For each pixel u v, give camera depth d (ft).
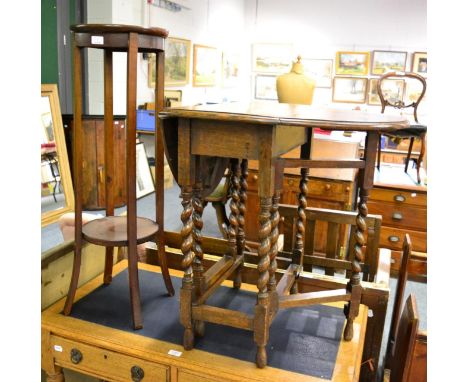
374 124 4.41
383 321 6.45
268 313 4.82
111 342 5.37
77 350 5.55
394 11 26.45
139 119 18.22
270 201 4.52
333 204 11.71
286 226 7.97
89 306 6.15
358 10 27.02
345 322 5.94
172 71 21.76
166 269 6.42
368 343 6.60
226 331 5.65
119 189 16.31
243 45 29.84
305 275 6.66
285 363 5.05
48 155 14.12
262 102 6.41
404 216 12.11
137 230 6.04
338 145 13.50
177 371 5.08
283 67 29.17
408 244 7.20
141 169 18.15
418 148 19.65
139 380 5.29
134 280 5.63
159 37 5.72
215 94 26.76
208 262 7.14
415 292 11.44
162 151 6.06
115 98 17.19
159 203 6.20
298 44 28.55
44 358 5.79
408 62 26.81
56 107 14.33
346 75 27.89
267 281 4.72
